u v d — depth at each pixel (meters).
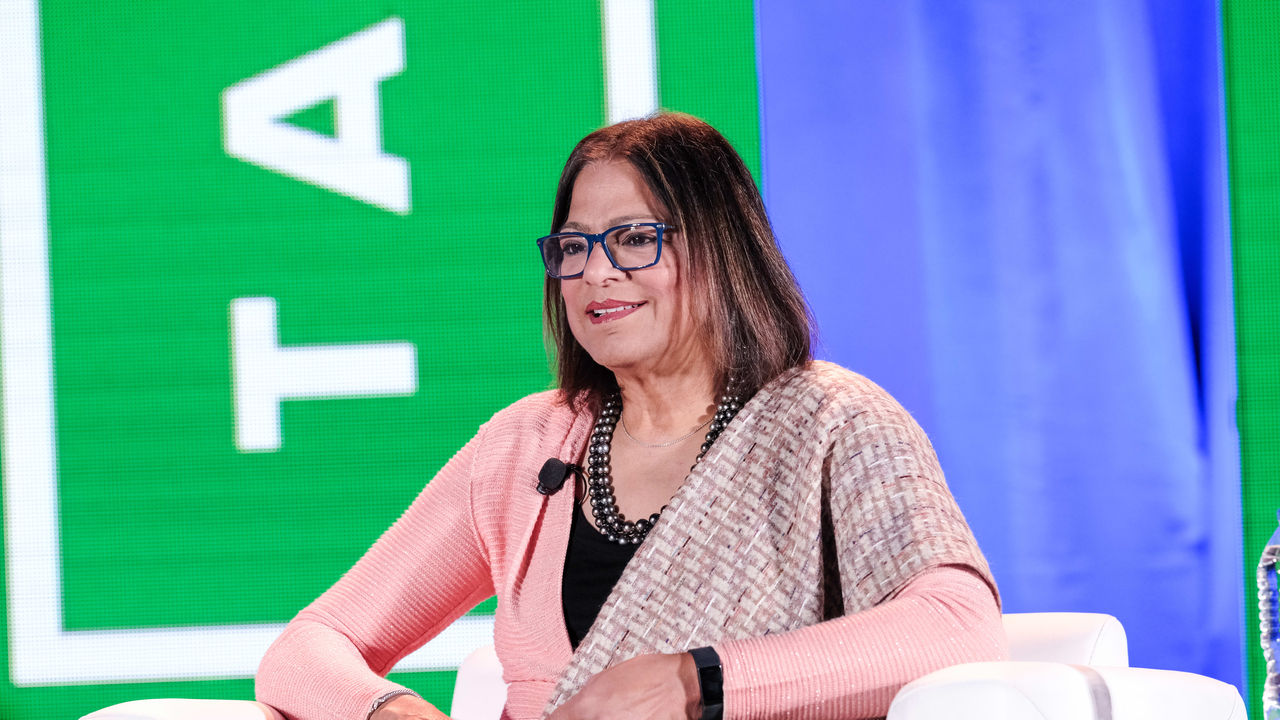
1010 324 9.51
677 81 9.92
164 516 10.02
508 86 10.05
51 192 10.00
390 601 4.91
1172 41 9.55
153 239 10.02
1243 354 9.71
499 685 5.32
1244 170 9.73
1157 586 9.47
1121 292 9.50
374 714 4.19
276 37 10.05
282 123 10.05
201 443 10.02
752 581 4.07
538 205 10.09
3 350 9.98
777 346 4.57
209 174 10.05
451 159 10.05
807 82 9.70
